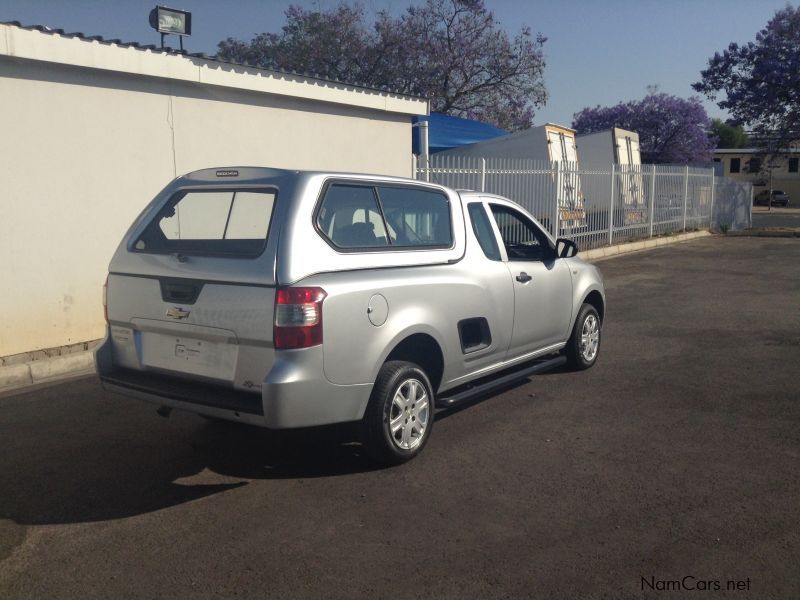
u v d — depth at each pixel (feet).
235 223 15.71
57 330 26.45
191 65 29.43
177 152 29.89
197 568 12.23
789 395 21.70
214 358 14.71
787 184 203.51
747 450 17.30
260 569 12.17
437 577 11.85
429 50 92.27
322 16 95.50
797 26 85.87
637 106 150.10
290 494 15.11
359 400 15.07
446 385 17.79
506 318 19.51
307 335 13.87
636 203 64.80
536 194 50.78
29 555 12.73
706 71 90.84
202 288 14.66
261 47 99.25
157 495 15.16
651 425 19.13
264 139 33.40
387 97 39.09
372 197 16.46
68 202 26.40
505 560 12.36
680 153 148.25
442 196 18.48
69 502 14.87
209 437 18.61
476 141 65.67
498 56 93.66
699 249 63.57
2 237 24.64
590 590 11.43
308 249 14.35
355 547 12.87
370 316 15.06
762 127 89.86
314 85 34.91
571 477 15.79
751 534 13.17
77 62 25.67
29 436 18.81
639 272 49.90
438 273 17.21
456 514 14.10
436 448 17.58
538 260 21.50
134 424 19.67
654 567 12.10
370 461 16.75
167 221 17.30
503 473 16.05
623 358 26.35
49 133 25.63
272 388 13.64
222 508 14.51
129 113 28.04
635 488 15.20
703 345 28.30
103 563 12.44
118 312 16.19
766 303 37.58
